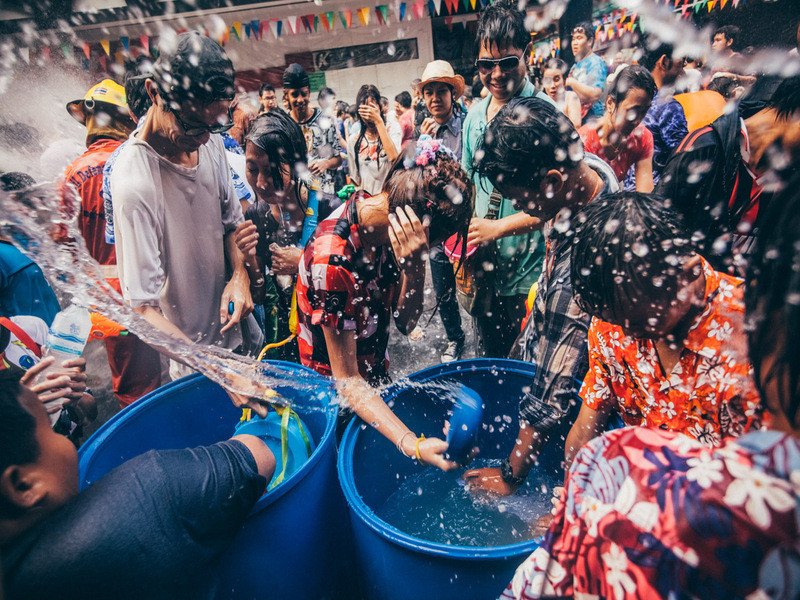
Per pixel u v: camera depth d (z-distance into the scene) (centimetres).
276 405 146
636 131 210
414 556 100
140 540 77
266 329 202
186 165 157
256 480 96
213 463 92
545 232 180
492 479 147
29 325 148
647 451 49
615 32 466
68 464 85
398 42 700
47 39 623
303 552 120
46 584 73
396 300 151
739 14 454
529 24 234
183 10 655
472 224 192
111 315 152
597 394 108
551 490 147
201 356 151
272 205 188
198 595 91
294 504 114
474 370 156
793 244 41
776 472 40
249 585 111
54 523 78
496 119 120
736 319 81
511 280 207
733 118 126
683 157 131
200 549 86
